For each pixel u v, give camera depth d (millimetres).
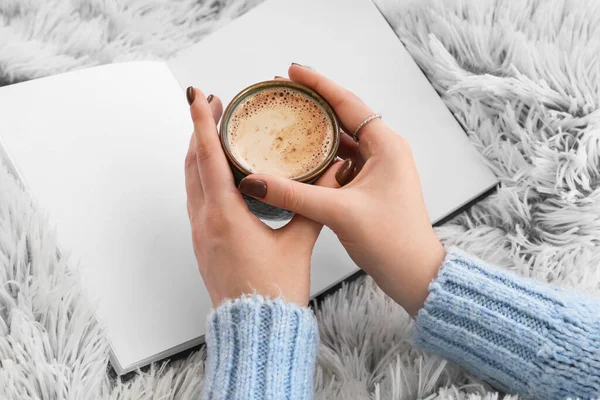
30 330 661
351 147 693
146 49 803
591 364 599
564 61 747
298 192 602
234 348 603
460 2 776
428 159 748
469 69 774
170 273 699
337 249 721
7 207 693
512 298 620
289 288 617
